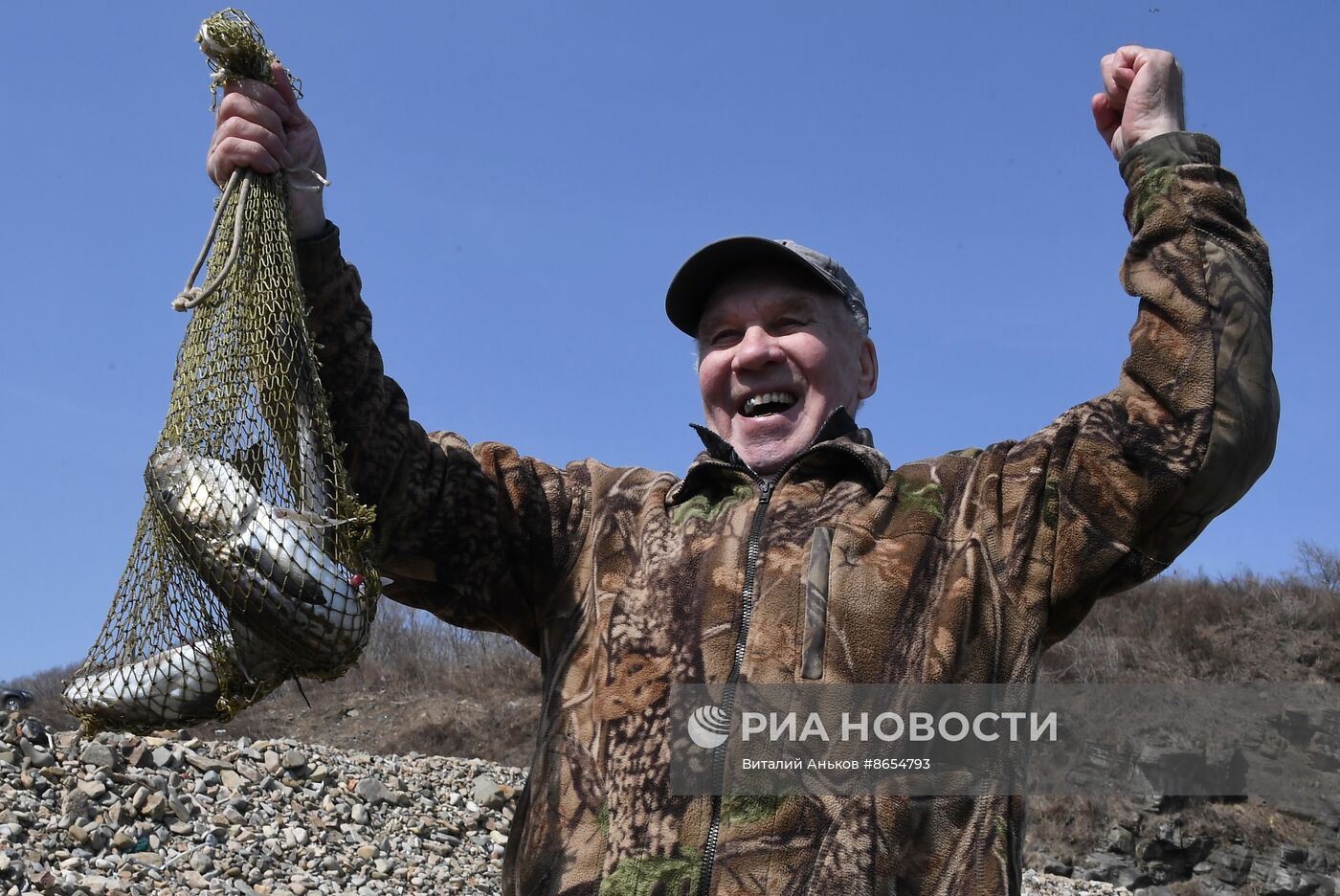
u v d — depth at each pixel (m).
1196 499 2.39
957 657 2.35
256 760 9.67
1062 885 16.81
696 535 2.59
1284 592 27.94
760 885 2.21
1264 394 2.39
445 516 2.68
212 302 2.51
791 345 2.81
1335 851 19.45
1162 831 19.59
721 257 2.88
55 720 21.03
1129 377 2.48
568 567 2.72
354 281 2.63
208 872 7.63
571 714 2.50
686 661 2.41
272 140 2.49
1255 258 2.47
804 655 2.36
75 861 7.09
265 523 2.32
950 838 2.26
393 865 8.80
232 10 2.53
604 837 2.34
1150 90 2.61
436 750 22.75
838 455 2.59
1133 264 2.52
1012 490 2.47
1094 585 2.43
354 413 2.59
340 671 2.44
